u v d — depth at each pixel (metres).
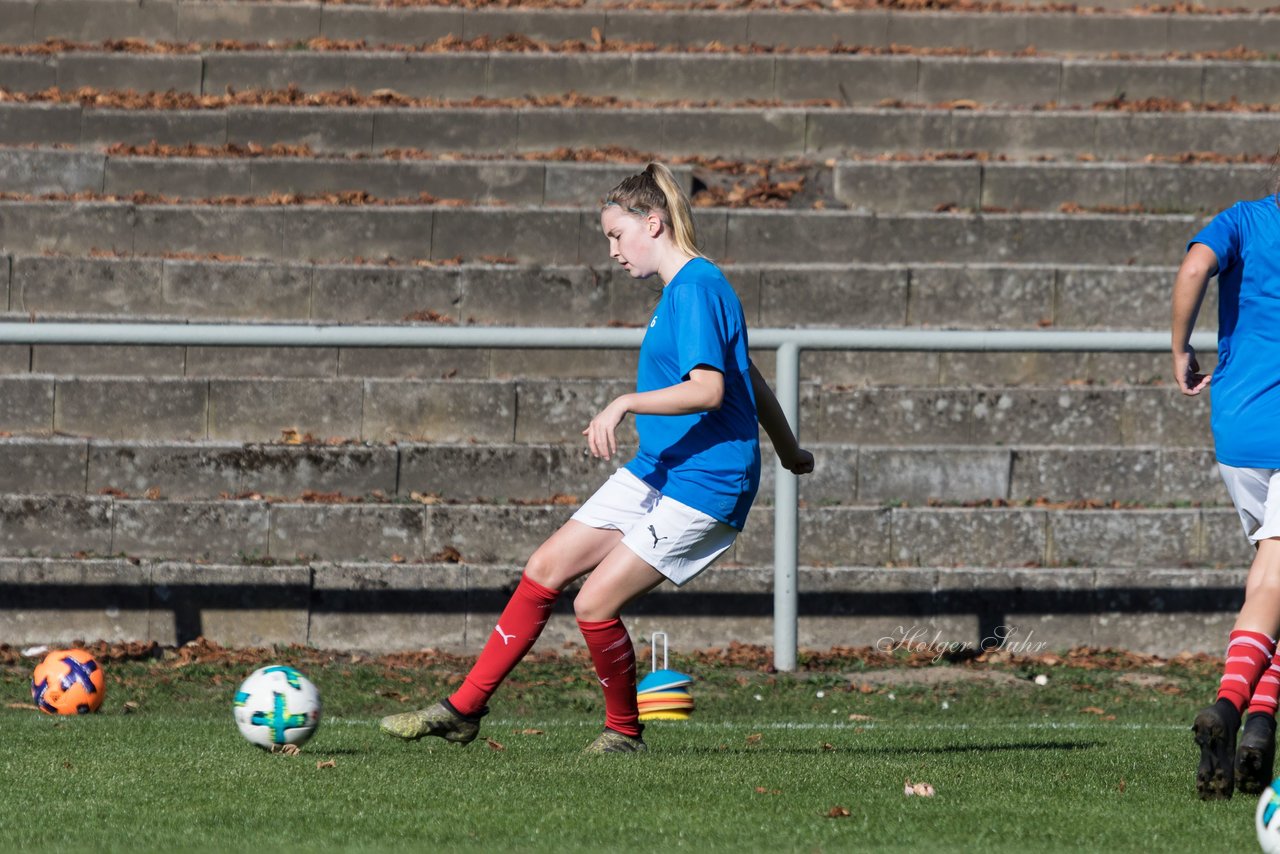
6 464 34.03
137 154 44.50
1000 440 36.31
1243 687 14.29
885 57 47.66
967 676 29.58
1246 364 15.41
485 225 41.16
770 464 34.94
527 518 33.19
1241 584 32.09
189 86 47.72
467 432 36.25
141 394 36.09
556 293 39.41
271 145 45.12
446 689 27.94
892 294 39.25
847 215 41.00
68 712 24.66
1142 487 34.84
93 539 32.84
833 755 18.23
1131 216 41.28
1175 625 32.06
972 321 39.38
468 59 47.75
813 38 49.72
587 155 44.81
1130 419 36.38
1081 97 47.47
